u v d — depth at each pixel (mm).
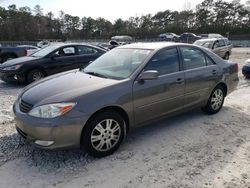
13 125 4578
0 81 8711
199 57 4789
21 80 7828
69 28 92375
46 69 8047
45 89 3543
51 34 83188
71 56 8469
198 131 4367
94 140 3367
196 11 91062
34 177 3066
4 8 76438
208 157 3521
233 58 18641
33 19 79062
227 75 5219
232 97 6625
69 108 3125
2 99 6348
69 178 3049
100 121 3367
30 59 7980
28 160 3424
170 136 4168
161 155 3566
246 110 5535
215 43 15625
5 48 13812
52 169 3227
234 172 3172
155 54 4094
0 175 3100
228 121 4844
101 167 3271
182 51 4508
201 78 4645
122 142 3791
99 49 9125
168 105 4168
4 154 3562
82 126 3203
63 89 3455
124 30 92375
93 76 3943
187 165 3320
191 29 84188
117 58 4355
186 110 4578
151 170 3209
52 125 3051
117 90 3496
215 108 5164
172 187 2887
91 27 96562
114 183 2957
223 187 2887
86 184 2938
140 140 4020
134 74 3764
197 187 2887
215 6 87750
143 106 3799
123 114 3648
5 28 73000
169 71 4184
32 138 3189
